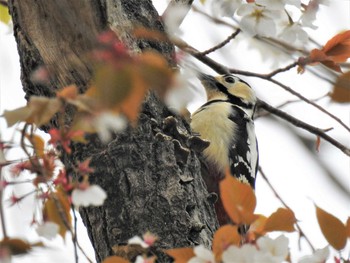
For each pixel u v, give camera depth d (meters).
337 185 7.58
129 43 7.19
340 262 5.84
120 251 6.50
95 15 7.02
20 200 5.47
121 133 6.99
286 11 7.39
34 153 5.67
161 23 7.55
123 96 4.02
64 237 5.93
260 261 5.26
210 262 5.29
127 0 7.51
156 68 3.95
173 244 6.65
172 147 7.14
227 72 8.51
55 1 6.69
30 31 7.17
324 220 5.82
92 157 6.88
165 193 6.87
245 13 7.17
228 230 5.28
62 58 7.00
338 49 7.19
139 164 6.93
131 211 6.77
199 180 7.27
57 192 5.92
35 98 4.68
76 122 5.04
